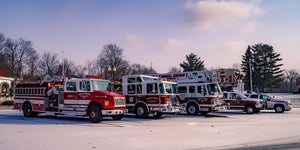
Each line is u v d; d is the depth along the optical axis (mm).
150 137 8969
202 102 18031
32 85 16000
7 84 40438
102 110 12789
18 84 16906
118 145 7613
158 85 15484
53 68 76000
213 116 17688
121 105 13688
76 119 15164
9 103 33719
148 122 13625
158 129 10953
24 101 16281
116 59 64812
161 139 8594
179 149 7109
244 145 7676
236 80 19031
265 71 68188
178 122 13680
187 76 20219
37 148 7180
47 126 11820
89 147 7320
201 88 18188
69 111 14070
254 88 66312
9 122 13438
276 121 14383
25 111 16219
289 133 9984
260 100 20031
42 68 75688
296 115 18734
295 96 52969
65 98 14344
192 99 18484
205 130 10727
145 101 15891
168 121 14180
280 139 8680
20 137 8891
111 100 13062
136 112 16234
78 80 13938
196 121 14258
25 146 7441
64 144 7727
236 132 10203
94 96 13164
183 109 16781
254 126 12109
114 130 10586
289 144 7836
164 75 21406
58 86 14961
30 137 8891
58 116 17125
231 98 20781
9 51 68750
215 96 17906
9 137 8891
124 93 16906
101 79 14648
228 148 7262
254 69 67500
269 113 20953
